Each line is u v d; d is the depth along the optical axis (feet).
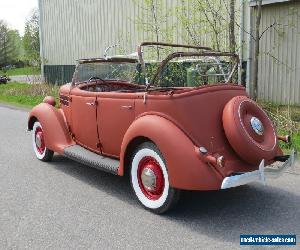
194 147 13.17
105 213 14.51
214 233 12.80
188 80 24.22
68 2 71.87
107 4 62.18
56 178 18.76
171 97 13.76
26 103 51.11
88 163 17.07
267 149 13.83
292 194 16.21
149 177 14.25
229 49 34.99
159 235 12.69
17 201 15.79
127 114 15.55
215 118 13.97
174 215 14.24
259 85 39.73
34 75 81.82
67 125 19.99
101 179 18.60
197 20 38.50
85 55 69.46
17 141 27.17
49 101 21.76
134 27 56.54
